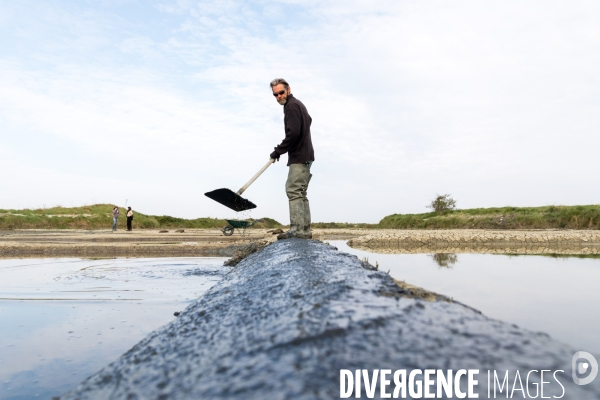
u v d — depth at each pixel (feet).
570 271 20.40
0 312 12.41
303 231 19.84
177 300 14.19
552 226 73.00
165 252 33.55
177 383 4.26
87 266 24.27
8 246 33.42
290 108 19.16
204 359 4.76
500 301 12.90
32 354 8.43
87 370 7.55
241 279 10.80
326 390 3.30
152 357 5.62
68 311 12.53
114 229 82.64
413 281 17.03
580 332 9.35
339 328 4.62
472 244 44.96
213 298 9.06
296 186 19.75
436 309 5.34
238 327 5.70
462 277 18.22
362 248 39.96
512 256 29.89
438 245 44.29
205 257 30.14
